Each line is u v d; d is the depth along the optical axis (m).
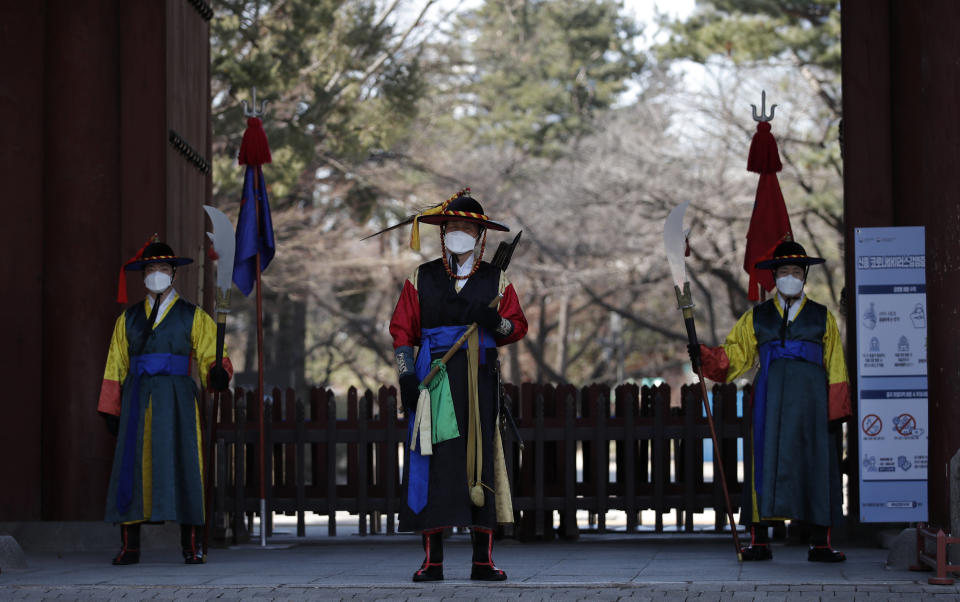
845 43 16.33
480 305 12.33
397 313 12.52
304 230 59.34
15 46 16.86
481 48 72.88
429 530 12.09
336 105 50.75
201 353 14.49
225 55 45.75
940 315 13.84
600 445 17.36
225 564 14.40
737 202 60.44
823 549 13.84
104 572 13.47
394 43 55.16
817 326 13.88
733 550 15.69
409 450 12.37
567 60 75.69
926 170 14.11
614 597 10.98
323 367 89.69
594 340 90.44
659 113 64.56
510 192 68.25
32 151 16.84
